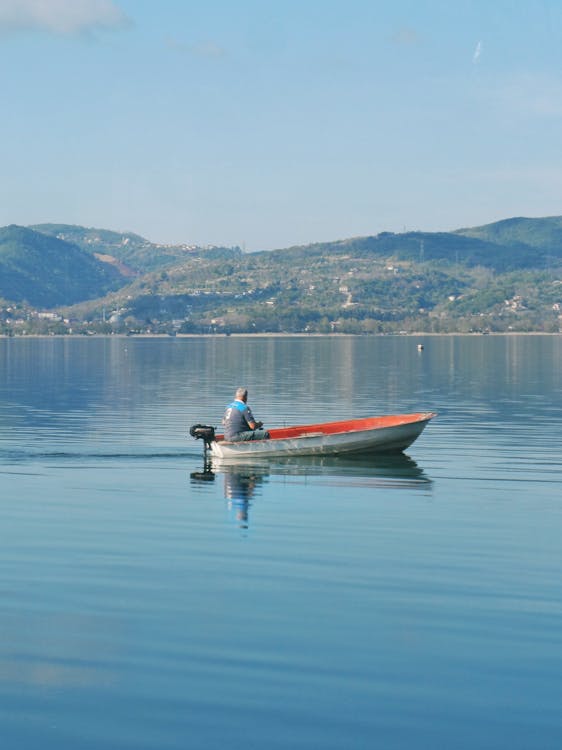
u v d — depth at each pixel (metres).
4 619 14.77
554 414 50.97
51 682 12.39
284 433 35.06
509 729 11.14
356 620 14.75
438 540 20.09
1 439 39.41
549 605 15.48
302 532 20.89
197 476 29.11
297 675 12.62
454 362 129.00
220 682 12.41
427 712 11.57
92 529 21.20
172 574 17.33
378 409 54.41
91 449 35.75
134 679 12.49
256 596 15.98
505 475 29.50
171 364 125.56
